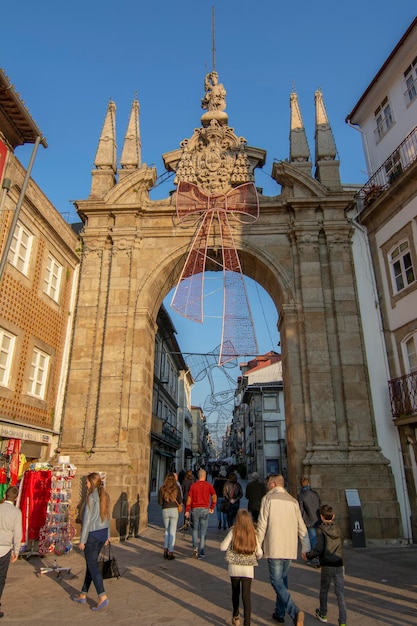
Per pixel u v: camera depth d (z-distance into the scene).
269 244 14.41
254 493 10.88
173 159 15.52
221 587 6.56
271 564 5.02
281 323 14.48
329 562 5.05
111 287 13.85
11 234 8.28
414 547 10.49
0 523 5.25
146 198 15.20
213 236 14.59
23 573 7.46
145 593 6.27
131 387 12.91
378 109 15.36
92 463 11.73
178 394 40.84
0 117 9.89
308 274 13.77
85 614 5.39
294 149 15.61
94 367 13.08
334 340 13.18
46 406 12.34
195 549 8.75
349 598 6.09
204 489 8.97
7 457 10.16
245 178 14.98
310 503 8.23
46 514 8.91
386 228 13.41
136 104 16.88
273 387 31.81
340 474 11.45
